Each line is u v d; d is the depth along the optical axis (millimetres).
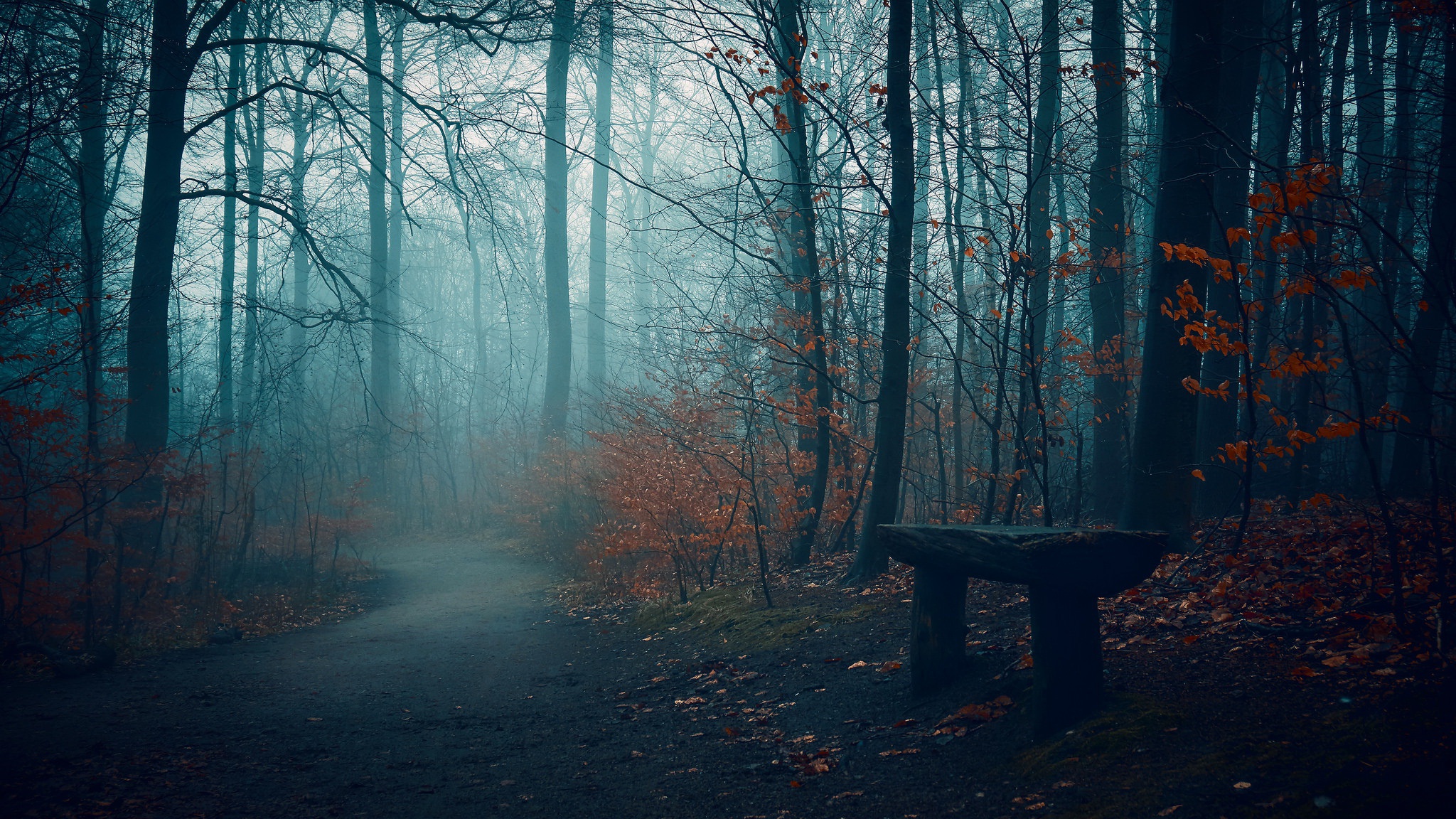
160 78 11797
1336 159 9320
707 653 7164
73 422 9242
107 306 12602
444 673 7789
